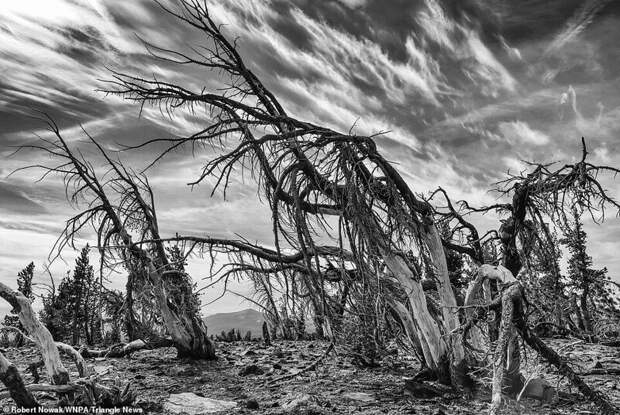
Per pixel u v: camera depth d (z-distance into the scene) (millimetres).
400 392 10156
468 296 10508
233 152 9711
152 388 10719
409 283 10695
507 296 8641
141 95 10734
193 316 15523
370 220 9758
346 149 9688
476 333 11617
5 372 6699
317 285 9820
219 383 11461
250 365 12914
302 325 12336
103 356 16531
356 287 10320
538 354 9102
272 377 12086
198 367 13859
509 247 12453
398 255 10664
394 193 10078
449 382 10422
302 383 11273
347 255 11344
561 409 8672
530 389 9305
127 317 15922
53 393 9070
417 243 10633
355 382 11391
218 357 15898
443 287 10984
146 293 15125
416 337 11734
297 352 17453
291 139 9766
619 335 17984
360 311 10641
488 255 13727
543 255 12188
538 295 10234
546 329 10453
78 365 8289
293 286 11164
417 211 10883
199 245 12602
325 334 11898
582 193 11188
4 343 20562
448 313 10891
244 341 23094
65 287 28031
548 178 11742
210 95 10820
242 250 12453
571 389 10078
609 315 11781
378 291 9805
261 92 11531
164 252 15484
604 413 8500
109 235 15297
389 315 11969
